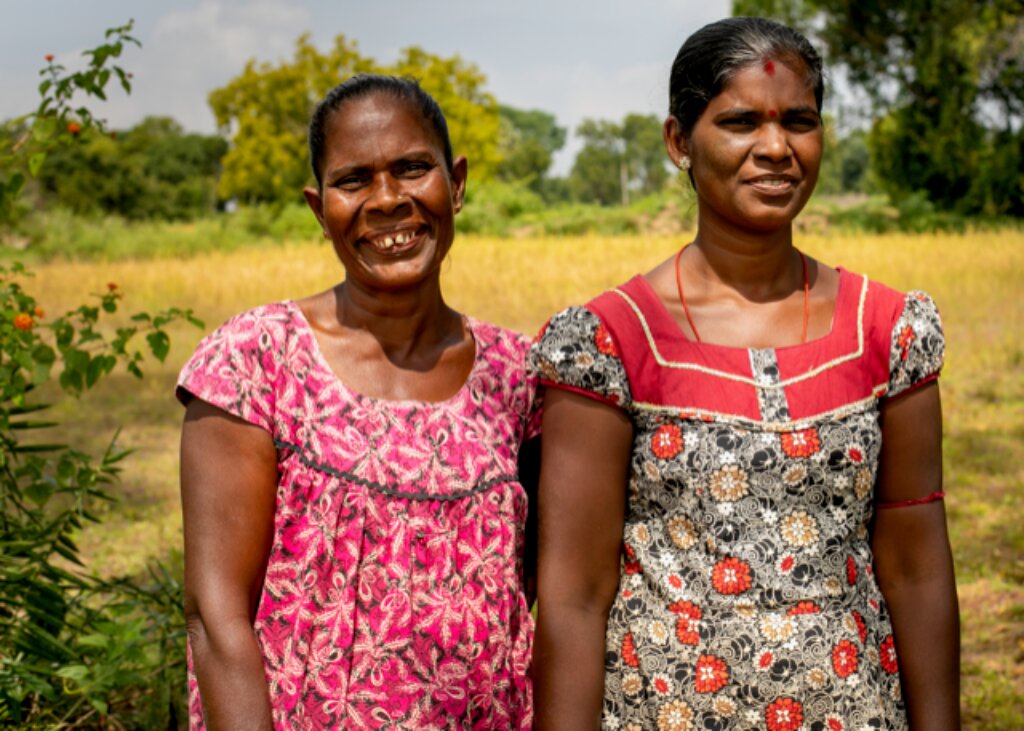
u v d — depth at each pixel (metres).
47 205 49.34
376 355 2.17
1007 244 21.92
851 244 22.52
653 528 2.10
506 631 2.13
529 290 17.62
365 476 2.05
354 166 2.11
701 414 2.05
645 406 2.08
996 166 31.69
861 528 2.10
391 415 2.10
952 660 2.13
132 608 3.74
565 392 2.12
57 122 4.26
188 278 20.61
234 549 2.02
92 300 18.23
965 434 8.99
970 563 6.30
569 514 2.11
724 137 2.07
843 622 2.03
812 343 2.09
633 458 2.11
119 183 51.53
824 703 2.00
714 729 2.02
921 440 2.13
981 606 5.73
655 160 107.94
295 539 2.05
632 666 2.09
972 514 7.11
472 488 2.10
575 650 2.09
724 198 2.08
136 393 11.05
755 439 2.03
